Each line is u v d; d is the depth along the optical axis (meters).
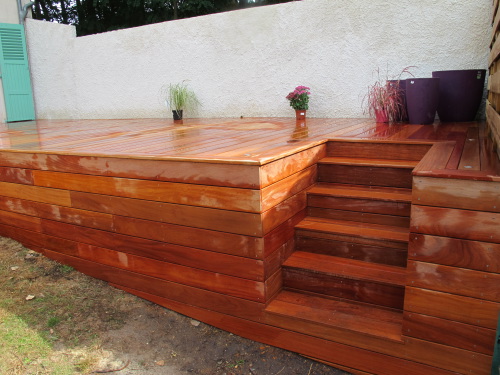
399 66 5.07
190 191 2.48
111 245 2.98
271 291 2.48
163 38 6.95
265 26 5.93
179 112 6.51
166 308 2.82
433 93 4.14
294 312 2.36
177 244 2.63
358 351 2.21
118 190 2.81
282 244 2.60
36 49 8.59
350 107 5.52
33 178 3.31
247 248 2.36
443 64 4.82
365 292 2.40
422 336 2.03
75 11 13.98
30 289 3.02
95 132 4.95
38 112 8.92
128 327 2.63
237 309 2.51
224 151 2.72
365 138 3.33
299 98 5.37
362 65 5.31
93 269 3.16
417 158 3.09
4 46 8.25
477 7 4.52
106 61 7.72
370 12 5.11
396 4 4.93
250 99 6.34
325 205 2.94
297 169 2.79
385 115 4.61
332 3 5.34
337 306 2.42
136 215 2.77
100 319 2.71
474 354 1.92
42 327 2.60
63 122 7.48
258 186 2.23
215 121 5.94
